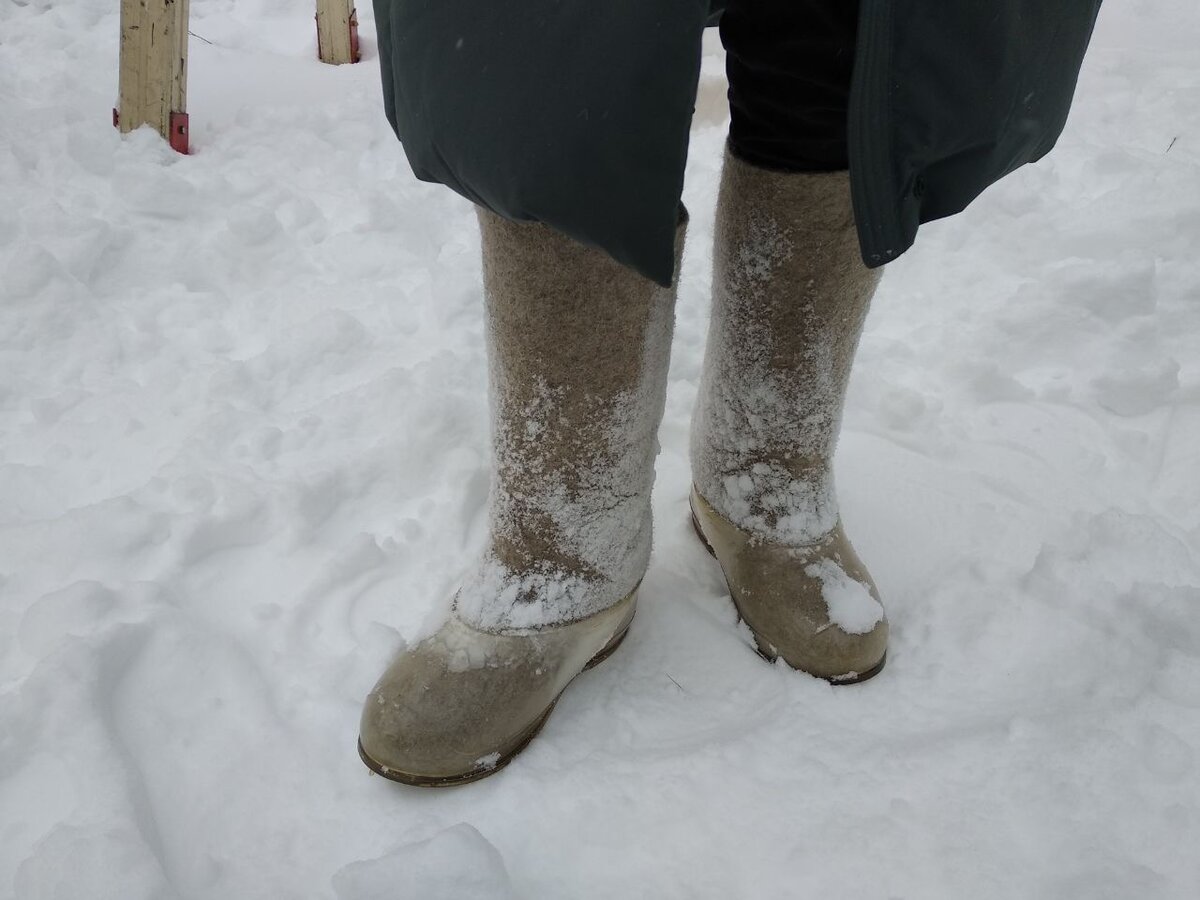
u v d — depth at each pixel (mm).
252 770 840
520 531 857
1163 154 1927
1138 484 1225
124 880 715
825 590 944
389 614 1012
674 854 784
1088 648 952
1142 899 736
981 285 1630
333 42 2672
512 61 541
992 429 1325
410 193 1956
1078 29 710
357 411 1295
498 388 810
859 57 594
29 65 2484
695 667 967
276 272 1688
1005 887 749
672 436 1314
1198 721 887
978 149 687
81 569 1028
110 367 1417
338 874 723
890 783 834
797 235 821
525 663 849
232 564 1068
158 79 1989
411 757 806
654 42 517
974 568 1048
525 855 785
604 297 726
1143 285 1487
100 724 839
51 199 1776
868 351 1481
